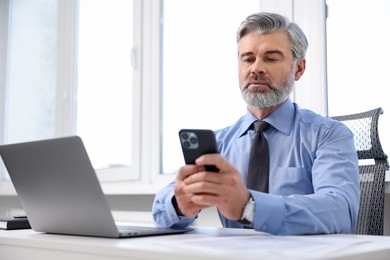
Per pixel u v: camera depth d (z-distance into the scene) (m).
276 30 1.56
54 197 1.06
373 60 2.17
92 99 3.27
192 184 1.02
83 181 0.98
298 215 1.08
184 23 2.91
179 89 2.89
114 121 3.14
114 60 3.18
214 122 2.72
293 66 1.61
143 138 2.95
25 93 3.65
